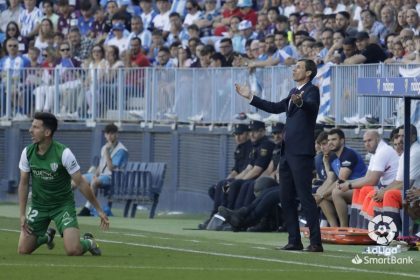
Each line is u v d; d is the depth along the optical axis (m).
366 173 43.19
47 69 65.94
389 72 47.38
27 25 74.75
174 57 63.22
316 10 59.34
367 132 42.56
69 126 64.88
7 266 29.97
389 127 47.62
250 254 34.69
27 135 66.25
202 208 57.78
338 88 50.25
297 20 59.59
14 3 76.31
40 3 75.19
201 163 58.03
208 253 34.91
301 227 44.31
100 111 63.84
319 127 46.50
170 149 60.38
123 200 56.50
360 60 50.31
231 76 56.50
